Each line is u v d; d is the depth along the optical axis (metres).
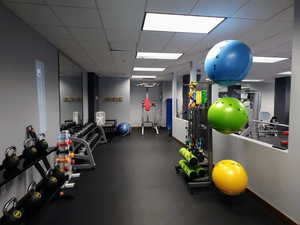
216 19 2.44
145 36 3.05
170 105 8.88
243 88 5.46
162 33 2.91
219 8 2.14
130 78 8.96
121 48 3.76
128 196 2.83
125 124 7.88
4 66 2.11
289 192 2.11
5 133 2.13
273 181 2.35
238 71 2.19
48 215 2.35
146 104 8.52
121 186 3.16
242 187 2.41
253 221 2.24
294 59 2.01
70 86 7.44
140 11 2.20
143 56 4.50
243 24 2.59
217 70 2.23
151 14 2.30
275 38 3.19
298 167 2.00
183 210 2.48
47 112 3.27
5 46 2.12
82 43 3.42
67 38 3.15
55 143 3.60
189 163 3.16
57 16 2.33
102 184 3.23
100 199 2.74
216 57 2.21
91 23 2.54
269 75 8.12
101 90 8.43
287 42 3.40
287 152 2.14
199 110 3.36
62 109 7.41
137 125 10.18
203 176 3.13
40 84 3.01
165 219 2.29
